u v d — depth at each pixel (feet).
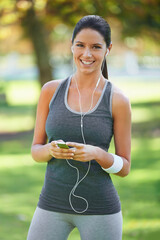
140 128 51.29
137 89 110.42
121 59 166.91
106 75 10.62
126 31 49.90
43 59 49.65
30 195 24.31
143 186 25.58
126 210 20.84
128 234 17.31
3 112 73.67
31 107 80.07
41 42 49.47
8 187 26.35
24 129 52.75
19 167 32.68
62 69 132.26
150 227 18.17
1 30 56.13
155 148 38.96
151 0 45.14
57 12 44.32
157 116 61.26
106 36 9.99
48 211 10.00
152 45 71.56
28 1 44.39
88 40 9.81
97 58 9.91
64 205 9.88
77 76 10.19
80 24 9.92
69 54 80.74
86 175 9.78
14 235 17.37
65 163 9.86
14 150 39.99
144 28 49.29
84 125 9.84
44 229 9.98
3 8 45.52
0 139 46.50
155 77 163.43
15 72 188.55
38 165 33.37
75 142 9.91
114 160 9.80
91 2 42.01
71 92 10.18
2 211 21.13
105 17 42.73
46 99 10.42
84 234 9.91
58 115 10.01
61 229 10.01
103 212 9.84
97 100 10.00
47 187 10.08
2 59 182.50
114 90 10.10
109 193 9.95
